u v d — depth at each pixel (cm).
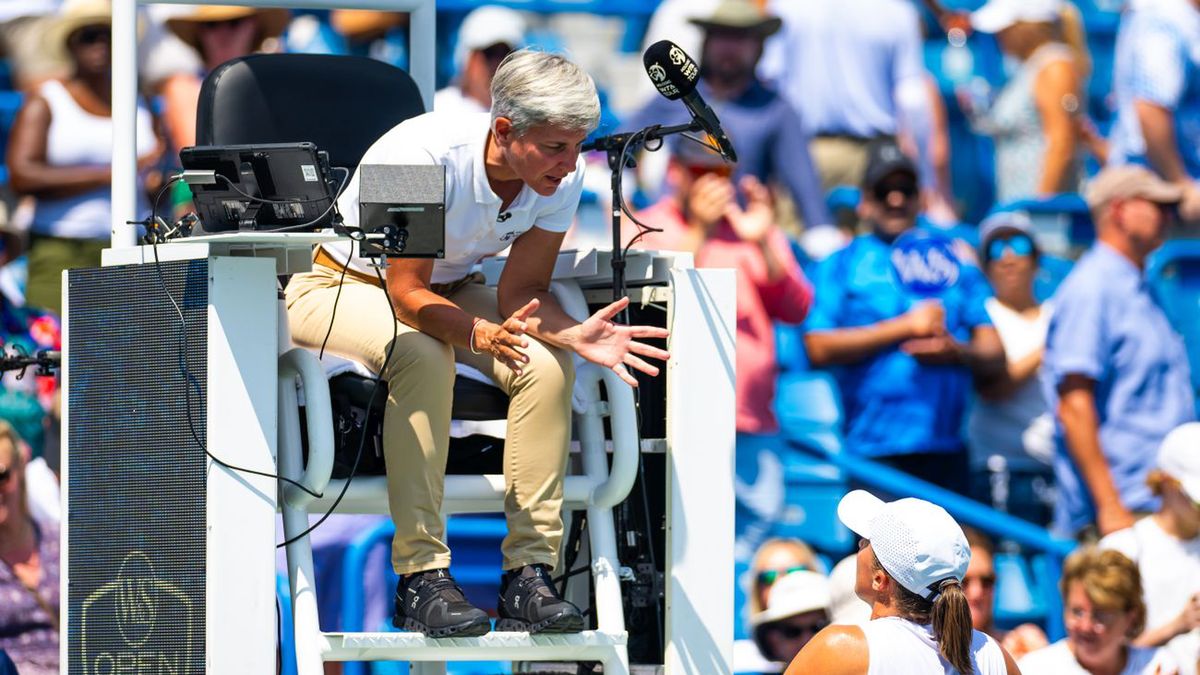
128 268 1141
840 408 2323
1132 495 2388
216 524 1081
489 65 2308
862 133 2377
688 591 1224
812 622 2145
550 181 1155
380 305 1207
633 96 2361
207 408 1084
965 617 1152
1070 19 2486
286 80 1329
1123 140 2505
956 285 2372
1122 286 2436
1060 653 2095
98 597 1155
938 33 2453
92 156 2156
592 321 1172
